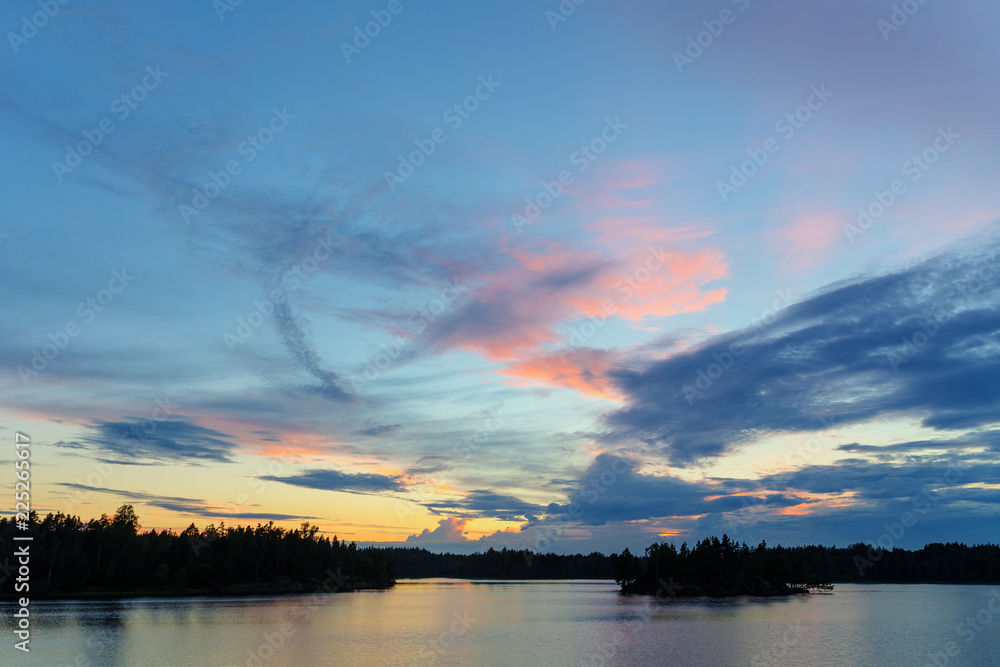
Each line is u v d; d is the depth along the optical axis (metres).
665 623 136.00
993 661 90.31
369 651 92.31
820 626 132.00
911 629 128.25
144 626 117.06
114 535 194.50
